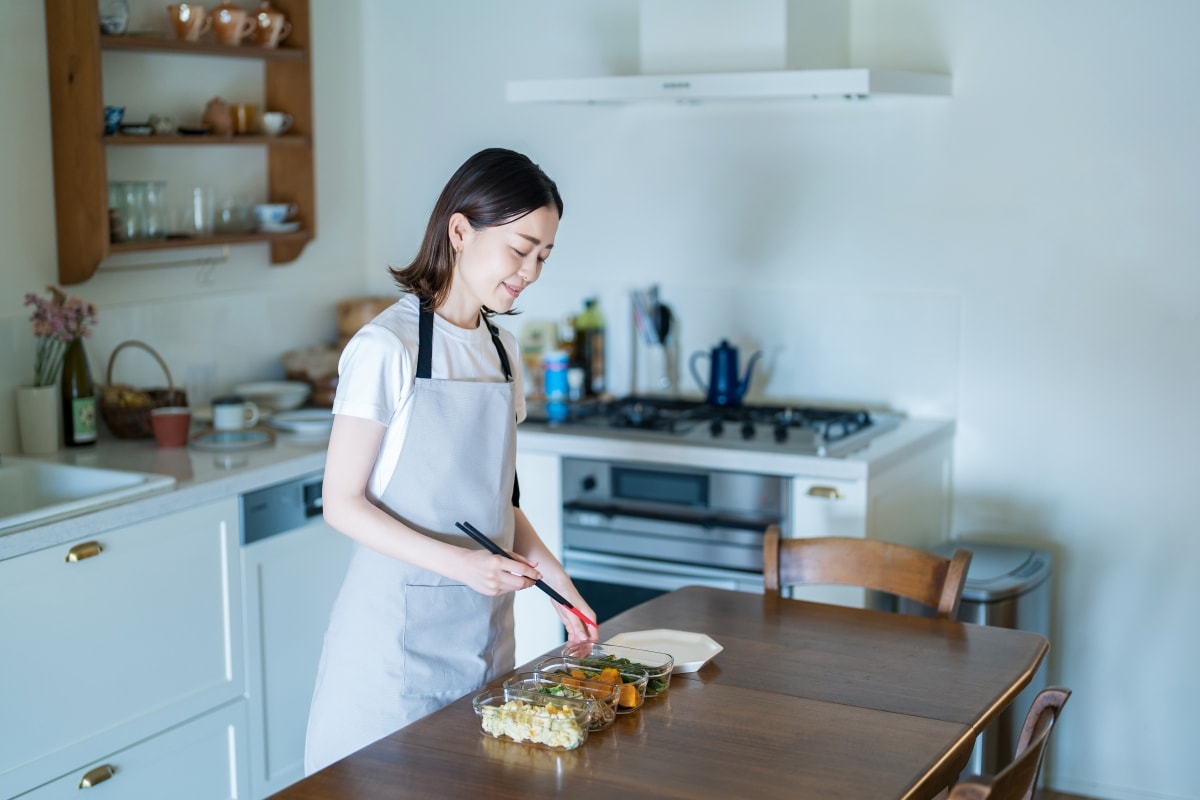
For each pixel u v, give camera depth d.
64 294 3.28
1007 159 3.47
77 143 3.18
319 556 3.31
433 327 2.06
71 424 3.25
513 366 2.25
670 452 3.29
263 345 3.95
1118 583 3.49
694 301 3.91
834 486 3.09
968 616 3.09
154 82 3.52
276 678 3.20
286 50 3.66
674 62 3.38
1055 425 3.51
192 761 2.99
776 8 3.22
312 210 3.87
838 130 3.65
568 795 1.58
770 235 3.78
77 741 2.69
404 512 2.04
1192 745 3.46
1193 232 3.30
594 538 3.44
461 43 4.11
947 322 3.60
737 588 3.25
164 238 3.41
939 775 1.68
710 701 1.89
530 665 1.97
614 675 1.88
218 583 3.01
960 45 3.49
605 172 3.97
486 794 1.58
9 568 2.52
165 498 2.83
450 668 2.10
